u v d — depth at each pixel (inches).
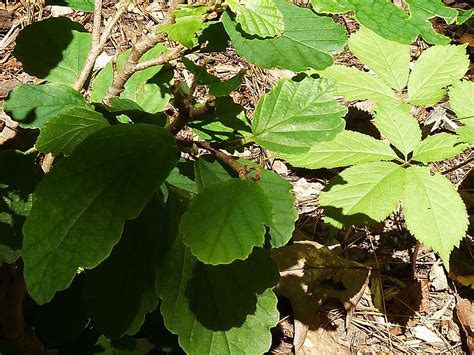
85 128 12.3
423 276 30.0
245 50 11.6
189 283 13.5
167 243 13.2
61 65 15.7
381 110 27.2
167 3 40.6
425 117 37.3
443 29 43.5
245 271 13.9
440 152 25.8
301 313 26.9
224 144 12.9
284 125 12.8
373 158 26.1
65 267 11.2
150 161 11.4
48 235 11.3
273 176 14.7
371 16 10.0
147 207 13.3
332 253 28.5
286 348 26.7
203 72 12.4
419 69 30.6
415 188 24.5
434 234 23.5
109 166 11.3
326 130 12.7
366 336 27.7
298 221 31.6
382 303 28.7
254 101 36.8
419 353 27.4
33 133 18.4
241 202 10.6
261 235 10.3
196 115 12.1
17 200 14.4
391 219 31.9
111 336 14.2
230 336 14.1
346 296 27.7
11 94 14.1
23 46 15.6
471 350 27.0
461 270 29.9
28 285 11.4
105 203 11.2
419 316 28.5
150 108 15.7
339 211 24.3
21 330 18.5
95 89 16.4
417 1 10.1
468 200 32.9
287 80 13.0
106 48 37.0
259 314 14.4
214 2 11.7
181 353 23.2
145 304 13.9
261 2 11.1
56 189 11.3
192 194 13.7
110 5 40.0
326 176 34.1
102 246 11.2
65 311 18.6
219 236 10.3
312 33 12.1
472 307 28.4
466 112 26.9
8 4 38.4
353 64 40.2
